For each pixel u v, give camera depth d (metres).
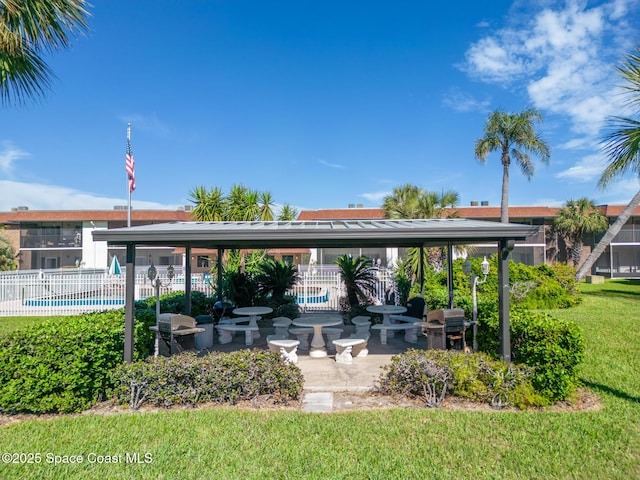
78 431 4.39
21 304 14.80
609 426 4.39
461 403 5.12
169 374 5.20
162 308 9.04
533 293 14.19
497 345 6.30
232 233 5.14
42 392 4.84
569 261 33.72
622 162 8.98
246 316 11.50
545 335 5.15
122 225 32.12
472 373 5.12
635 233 33.16
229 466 3.62
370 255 27.48
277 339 8.22
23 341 4.87
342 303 12.95
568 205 33.28
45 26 5.45
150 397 5.21
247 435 4.24
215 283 14.47
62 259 33.31
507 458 3.72
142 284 16.08
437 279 15.50
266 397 5.31
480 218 31.00
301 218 29.66
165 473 3.52
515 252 33.25
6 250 30.48
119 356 5.55
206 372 5.24
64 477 3.48
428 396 5.23
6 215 33.88
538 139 23.48
